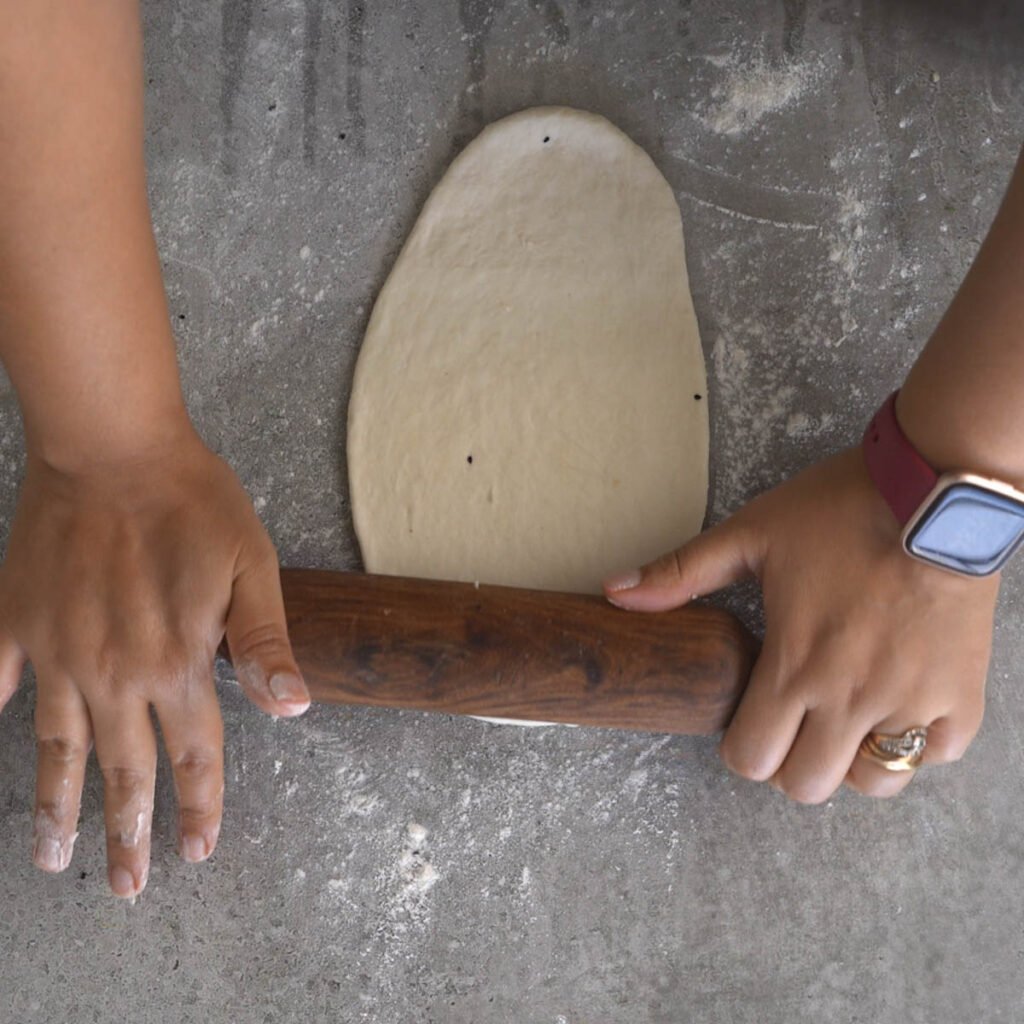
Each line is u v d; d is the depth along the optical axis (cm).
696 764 76
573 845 76
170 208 79
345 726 75
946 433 67
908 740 70
